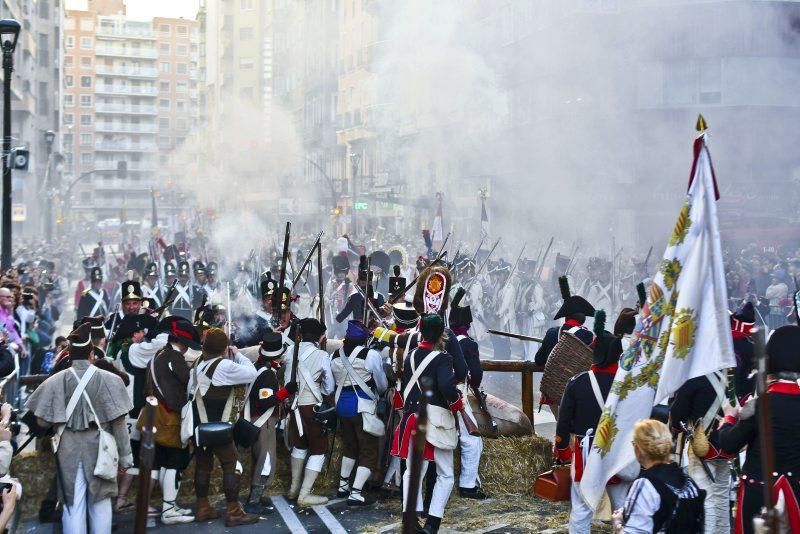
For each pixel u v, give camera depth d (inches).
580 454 226.5
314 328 293.7
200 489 277.7
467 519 269.0
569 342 268.4
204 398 269.9
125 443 248.7
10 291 437.1
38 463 281.6
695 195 211.6
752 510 179.5
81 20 6058.1
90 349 247.9
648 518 169.0
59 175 2982.3
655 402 211.0
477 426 288.4
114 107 6122.1
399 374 263.1
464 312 284.8
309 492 294.0
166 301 373.1
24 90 2496.3
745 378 246.2
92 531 244.4
